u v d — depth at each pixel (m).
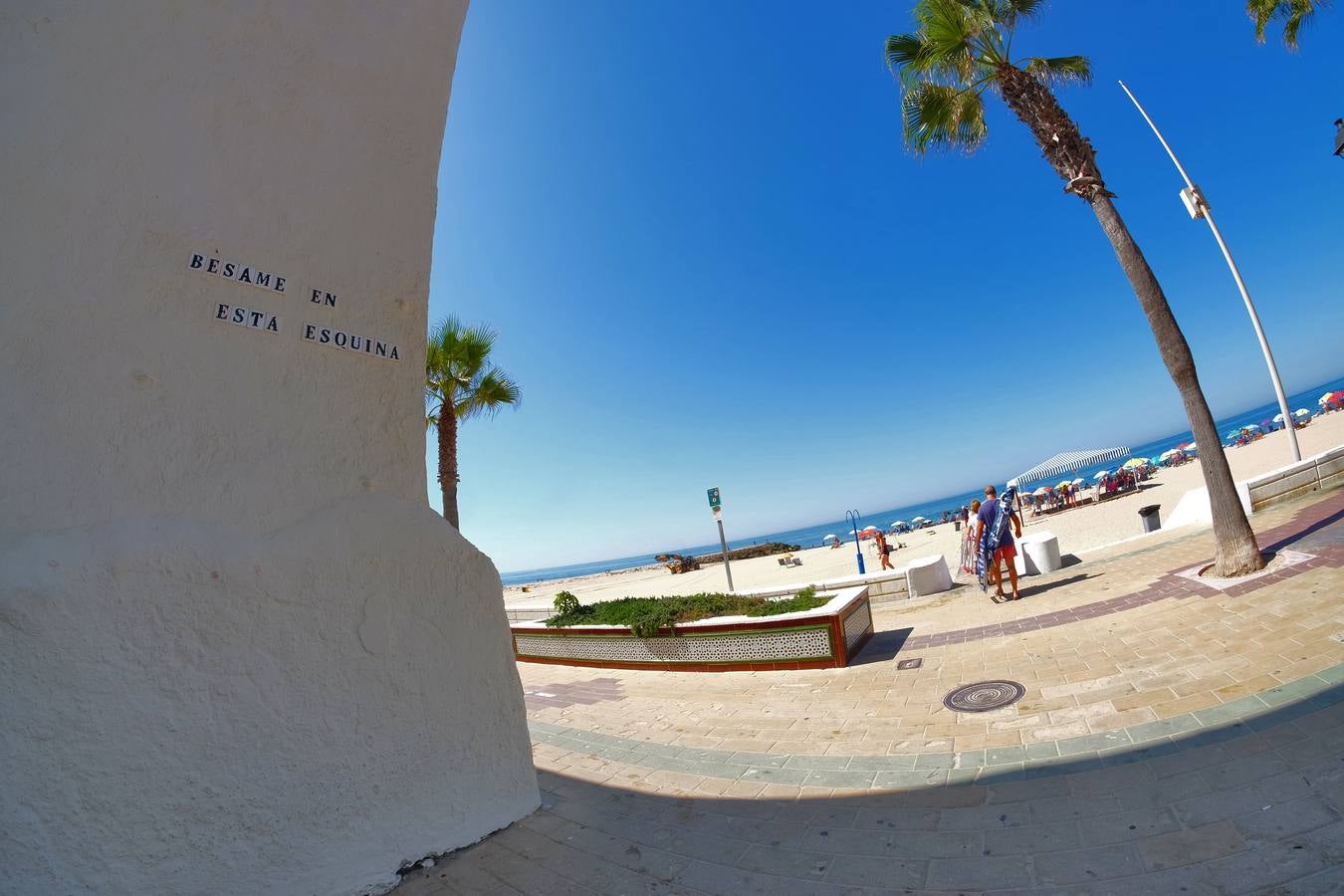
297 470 3.35
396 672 3.44
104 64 2.87
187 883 2.64
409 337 3.96
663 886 2.89
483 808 3.65
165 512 2.87
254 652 2.95
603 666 9.11
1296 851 2.44
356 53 3.74
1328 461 10.45
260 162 3.36
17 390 2.54
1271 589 6.05
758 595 11.46
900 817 3.30
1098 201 7.66
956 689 5.45
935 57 8.34
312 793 3.04
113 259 2.84
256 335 3.28
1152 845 2.68
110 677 2.54
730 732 5.29
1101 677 4.96
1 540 2.42
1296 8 10.58
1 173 2.58
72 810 2.41
